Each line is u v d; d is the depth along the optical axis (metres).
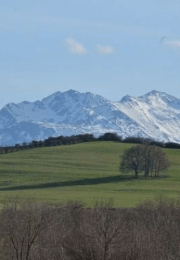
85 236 49.00
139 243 49.59
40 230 48.50
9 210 55.34
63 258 48.19
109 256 47.59
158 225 62.75
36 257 47.88
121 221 52.75
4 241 48.66
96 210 57.31
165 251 53.25
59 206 74.00
